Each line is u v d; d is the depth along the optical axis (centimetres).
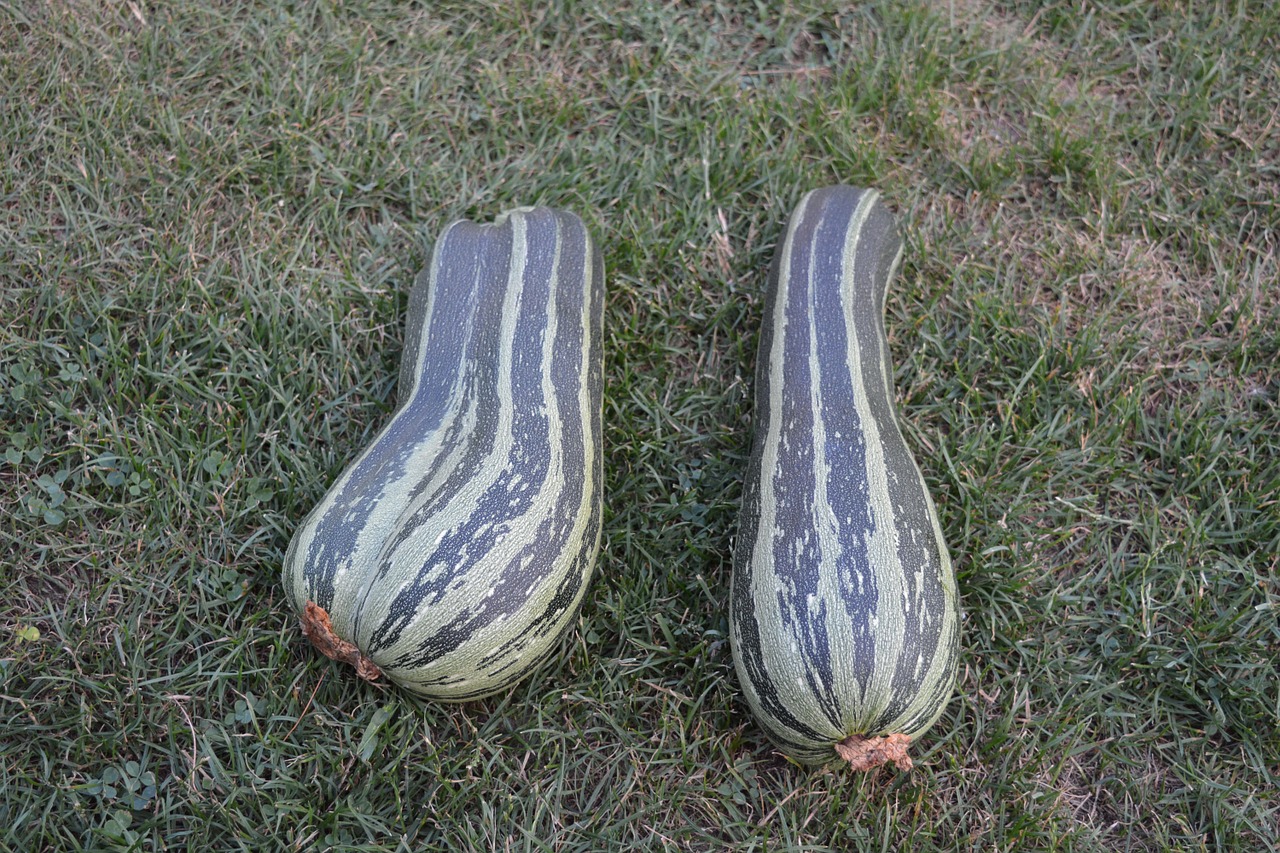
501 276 98
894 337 109
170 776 90
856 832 91
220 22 118
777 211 114
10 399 100
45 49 114
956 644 87
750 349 109
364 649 85
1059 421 107
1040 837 92
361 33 120
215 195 112
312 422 103
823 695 84
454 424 91
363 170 114
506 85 119
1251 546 102
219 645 94
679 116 120
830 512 88
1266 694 96
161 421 101
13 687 92
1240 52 123
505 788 91
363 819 89
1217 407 108
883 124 120
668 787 93
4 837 87
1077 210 116
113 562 96
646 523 101
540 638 86
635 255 111
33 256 106
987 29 125
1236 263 114
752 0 125
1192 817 94
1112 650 98
